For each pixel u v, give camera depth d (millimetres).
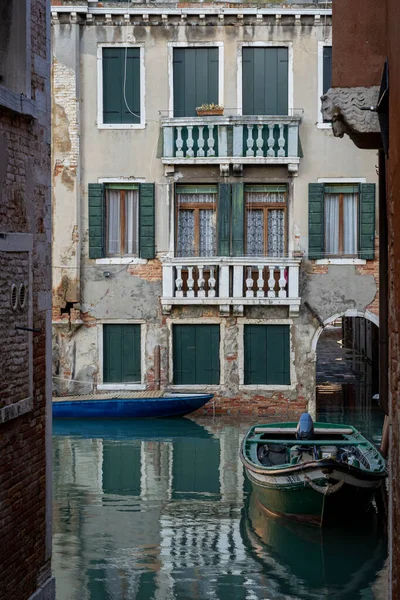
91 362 23859
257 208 23656
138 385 23844
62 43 23406
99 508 15391
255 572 12516
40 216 9648
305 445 15539
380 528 14562
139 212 23641
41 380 9672
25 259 9125
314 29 23453
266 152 23312
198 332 23844
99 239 23609
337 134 9680
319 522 14398
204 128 23234
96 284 23766
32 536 9398
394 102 7672
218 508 15469
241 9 23281
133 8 23297
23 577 9117
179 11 23281
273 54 23516
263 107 23594
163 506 15516
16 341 8891
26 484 9227
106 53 23594
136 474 17672
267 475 14539
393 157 7812
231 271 23516
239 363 23688
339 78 9438
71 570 12422
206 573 12398
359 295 23609
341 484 13883
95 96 23531
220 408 23719
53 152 23500
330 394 26578
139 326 23859
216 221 23672
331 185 23594
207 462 18688
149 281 23766
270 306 23609
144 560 12852
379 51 9383
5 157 8609
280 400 23703
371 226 23422
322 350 36500
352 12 9406
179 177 23484
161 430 21891
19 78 9148
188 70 23609
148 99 23531
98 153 23547
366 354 31391
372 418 23016
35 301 9484
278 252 23688
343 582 12234
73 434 21453
